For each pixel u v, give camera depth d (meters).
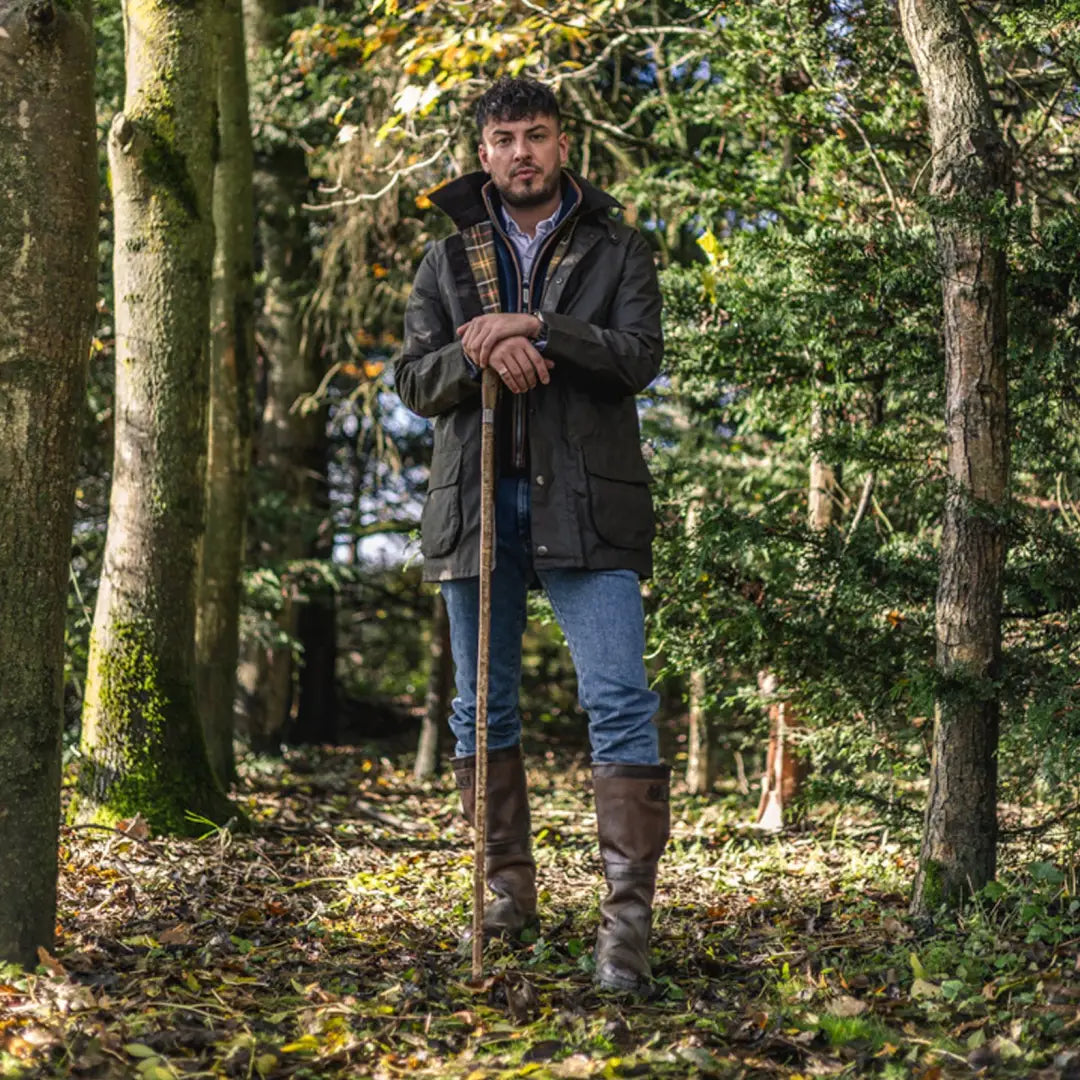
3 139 2.91
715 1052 2.65
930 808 3.74
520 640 3.59
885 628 4.54
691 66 7.68
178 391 5.99
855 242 4.68
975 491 3.68
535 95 3.37
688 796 8.54
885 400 5.62
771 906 4.39
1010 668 3.75
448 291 3.47
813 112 5.56
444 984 3.15
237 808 6.03
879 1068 2.60
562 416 3.29
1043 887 3.74
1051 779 3.61
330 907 4.27
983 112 3.72
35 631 3.00
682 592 4.88
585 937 3.75
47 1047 2.58
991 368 3.68
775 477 6.95
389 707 15.22
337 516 12.73
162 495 5.94
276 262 11.90
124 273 6.03
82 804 5.83
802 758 6.04
